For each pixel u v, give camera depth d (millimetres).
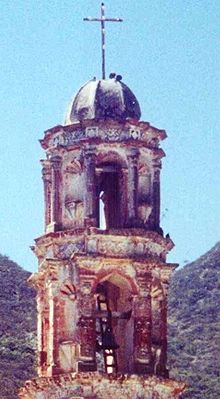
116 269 56750
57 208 58156
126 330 57812
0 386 97250
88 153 57562
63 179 58438
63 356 56688
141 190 58594
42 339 58469
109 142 57844
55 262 57188
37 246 58344
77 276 56594
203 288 133875
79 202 57969
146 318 56656
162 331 57469
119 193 58719
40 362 58281
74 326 56781
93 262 56438
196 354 117938
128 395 55281
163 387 55750
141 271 56875
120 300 58344
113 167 58625
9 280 124062
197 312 129000
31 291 123062
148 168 58812
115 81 59531
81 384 55094
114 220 59344
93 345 55969
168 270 57719
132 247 57062
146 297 56781
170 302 132625
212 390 108625
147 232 57156
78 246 57062
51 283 57312
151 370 56250
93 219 57000
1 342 108062
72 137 58344
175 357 116938
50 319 57250
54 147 58594
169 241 58125
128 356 57219
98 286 58031
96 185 57656
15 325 113375
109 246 56875
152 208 58375
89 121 57875
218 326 124875
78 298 56375
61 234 57312
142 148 58375
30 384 55969
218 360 115125
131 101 59188
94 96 58781
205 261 140125
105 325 57969
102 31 60344
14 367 101812
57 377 55406
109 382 55094
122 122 58156
